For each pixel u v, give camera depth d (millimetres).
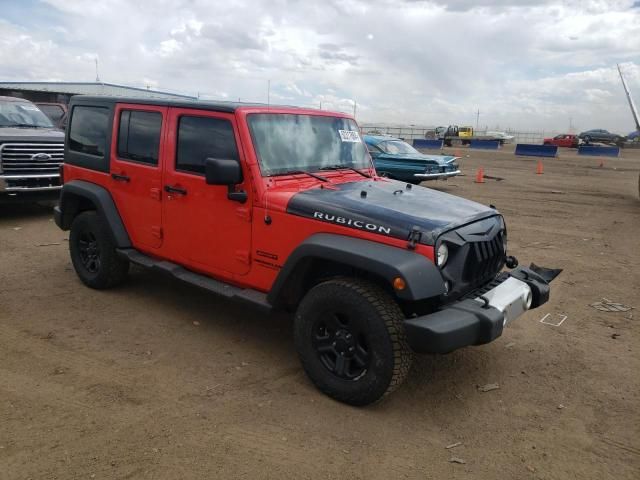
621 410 3691
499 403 3736
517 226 10156
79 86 32938
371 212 3545
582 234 9500
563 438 3348
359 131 5148
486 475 2973
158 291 5688
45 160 8969
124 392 3670
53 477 2795
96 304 5277
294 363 4199
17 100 10484
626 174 22141
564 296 6031
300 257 3619
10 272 6215
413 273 3191
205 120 4316
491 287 3834
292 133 4387
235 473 2893
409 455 3113
